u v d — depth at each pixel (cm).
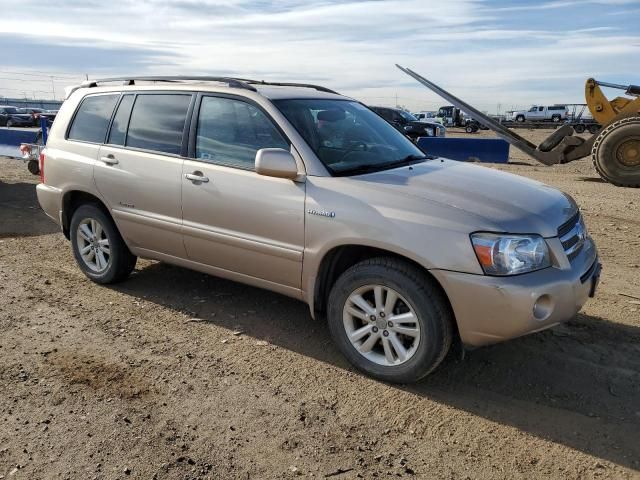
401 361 360
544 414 335
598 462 293
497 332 330
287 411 337
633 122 1184
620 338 429
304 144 394
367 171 400
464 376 379
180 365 390
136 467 286
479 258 326
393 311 363
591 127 4231
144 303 499
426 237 336
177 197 449
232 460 293
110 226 516
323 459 295
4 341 423
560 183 1243
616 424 325
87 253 546
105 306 491
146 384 364
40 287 535
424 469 289
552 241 343
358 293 373
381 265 358
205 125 443
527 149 1401
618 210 894
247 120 422
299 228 385
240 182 412
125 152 487
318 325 455
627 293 520
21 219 818
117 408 336
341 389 362
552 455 299
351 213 362
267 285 423
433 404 346
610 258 627
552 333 438
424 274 346
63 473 281
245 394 355
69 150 532
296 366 391
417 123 2273
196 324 457
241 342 426
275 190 396
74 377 371
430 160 462
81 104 541
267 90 435
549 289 328
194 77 464
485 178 407
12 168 1330
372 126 477
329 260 386
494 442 310
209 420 327
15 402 341
